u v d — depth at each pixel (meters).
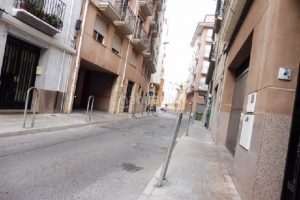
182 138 13.16
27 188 4.31
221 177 6.39
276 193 4.17
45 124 9.79
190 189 5.18
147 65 33.62
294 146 3.75
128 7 21.12
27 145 6.95
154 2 30.83
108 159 6.96
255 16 6.54
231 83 12.62
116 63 21.45
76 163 6.11
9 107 10.93
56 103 13.34
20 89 11.47
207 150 10.33
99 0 16.50
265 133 4.27
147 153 8.44
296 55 4.40
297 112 3.77
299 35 4.45
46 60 12.28
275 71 4.38
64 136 8.99
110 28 19.17
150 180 5.49
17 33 10.28
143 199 4.41
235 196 5.15
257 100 5.00
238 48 9.24
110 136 10.66
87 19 15.48
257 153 4.36
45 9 11.62
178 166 6.92
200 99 57.97
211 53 29.55
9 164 5.29
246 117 5.64
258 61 5.41
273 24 4.61
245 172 4.99
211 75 31.17
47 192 4.29
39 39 11.49
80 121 12.54
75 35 14.22
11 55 10.82
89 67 20.05
